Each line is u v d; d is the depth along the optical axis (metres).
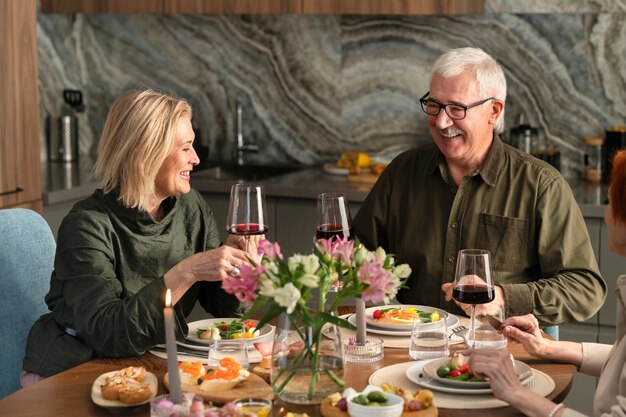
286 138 4.96
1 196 3.92
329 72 4.82
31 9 4.03
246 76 4.98
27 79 4.02
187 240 2.70
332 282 2.00
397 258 2.99
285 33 4.87
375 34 4.71
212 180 4.36
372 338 2.44
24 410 2.01
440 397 2.03
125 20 5.14
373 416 1.82
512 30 4.45
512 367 2.01
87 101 5.25
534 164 2.85
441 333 2.28
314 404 1.99
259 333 2.43
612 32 4.28
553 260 2.78
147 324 2.29
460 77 2.75
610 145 4.23
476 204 2.86
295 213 4.22
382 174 3.06
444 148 2.81
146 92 2.55
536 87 4.44
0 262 2.74
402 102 4.71
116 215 2.52
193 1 4.54
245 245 2.51
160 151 2.48
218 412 1.79
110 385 2.03
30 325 2.79
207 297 2.77
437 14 4.31
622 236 2.03
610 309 3.77
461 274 2.23
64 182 4.34
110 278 2.43
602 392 2.06
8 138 3.94
